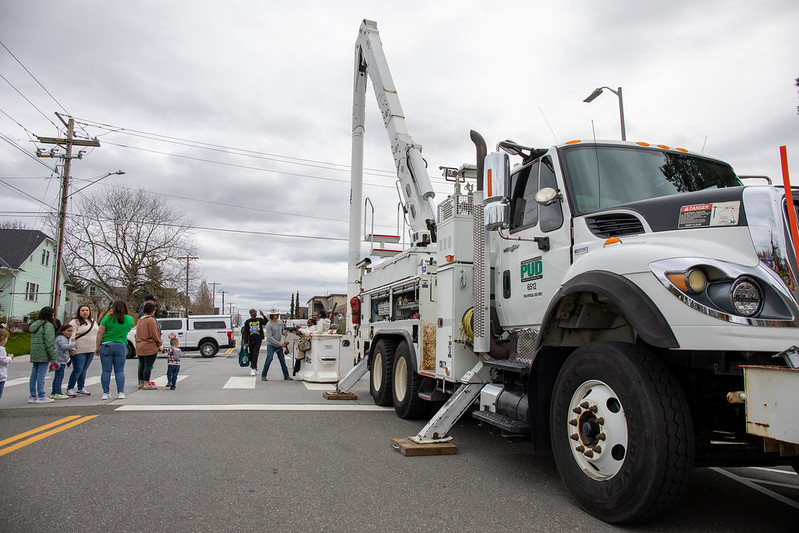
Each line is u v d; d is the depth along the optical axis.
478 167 5.26
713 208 3.30
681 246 3.32
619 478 3.29
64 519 3.38
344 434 6.18
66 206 28.14
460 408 5.57
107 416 7.12
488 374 5.61
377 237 9.68
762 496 4.24
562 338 4.40
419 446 5.27
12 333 29.95
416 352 6.95
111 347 8.80
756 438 3.45
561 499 3.95
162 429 6.29
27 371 14.95
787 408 2.54
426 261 6.79
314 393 10.02
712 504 3.99
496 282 5.53
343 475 4.48
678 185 4.61
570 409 3.82
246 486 4.12
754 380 2.71
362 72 11.45
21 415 7.21
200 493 3.93
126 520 3.37
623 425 3.41
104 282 43.16
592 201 4.35
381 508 3.68
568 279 4.01
